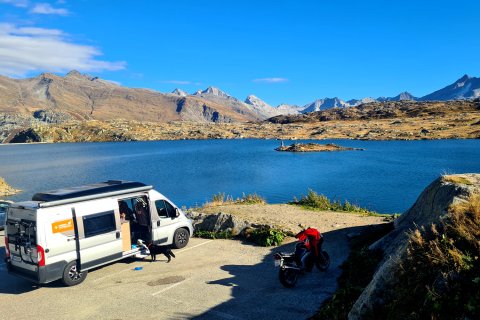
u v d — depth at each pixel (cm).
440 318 597
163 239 1488
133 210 1571
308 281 1150
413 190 4397
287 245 1527
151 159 10775
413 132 16138
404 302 672
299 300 1012
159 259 1412
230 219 1770
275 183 5322
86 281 1208
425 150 10138
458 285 621
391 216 1889
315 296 1033
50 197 1168
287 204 2297
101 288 1145
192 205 3991
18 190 5541
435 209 1077
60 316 964
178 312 966
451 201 984
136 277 1231
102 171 8025
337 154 9950
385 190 4441
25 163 11281
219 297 1052
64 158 13012
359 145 12838
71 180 6775
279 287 1111
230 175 6406
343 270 1212
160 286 1145
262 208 2130
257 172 6681
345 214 1969
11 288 1172
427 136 14725
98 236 1229
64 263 1146
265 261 1353
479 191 993
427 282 673
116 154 14200
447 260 671
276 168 7238
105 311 984
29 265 1126
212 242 1634
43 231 1107
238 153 11844
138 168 8362
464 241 711
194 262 1366
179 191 4938
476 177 1144
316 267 1274
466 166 6562
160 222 1476
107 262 1259
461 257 660
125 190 1350
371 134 16850
